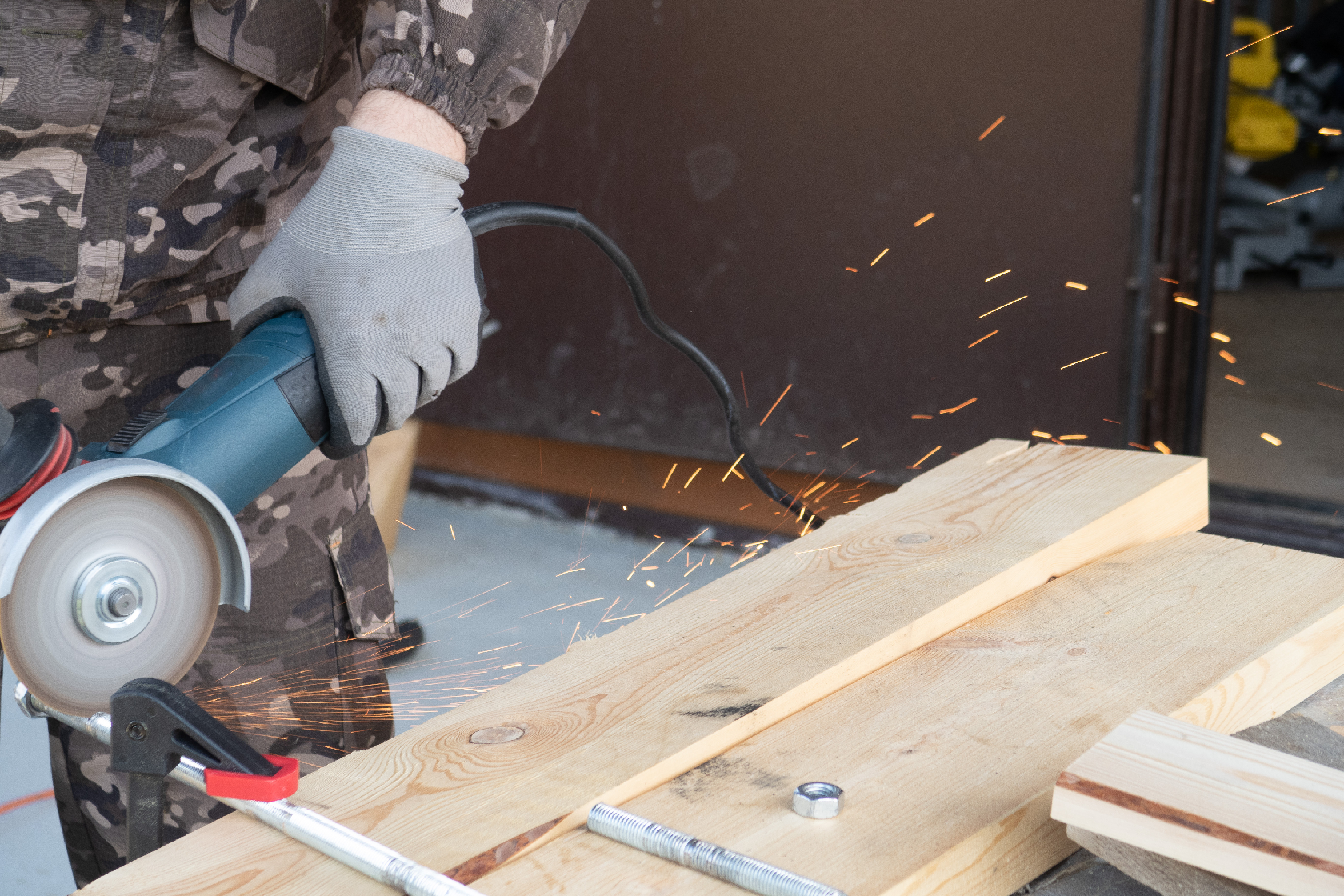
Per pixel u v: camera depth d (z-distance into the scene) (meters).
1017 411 3.12
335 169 0.92
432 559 3.14
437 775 0.73
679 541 3.19
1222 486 3.28
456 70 0.95
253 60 1.07
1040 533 1.02
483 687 2.35
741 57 3.22
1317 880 0.54
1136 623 0.91
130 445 0.83
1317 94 5.90
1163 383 2.97
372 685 1.38
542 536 3.29
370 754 0.76
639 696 0.80
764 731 0.77
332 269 0.90
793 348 3.39
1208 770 0.62
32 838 1.84
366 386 0.91
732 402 1.48
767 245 3.34
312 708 1.32
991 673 0.84
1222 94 2.82
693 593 0.96
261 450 0.88
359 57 1.24
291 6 1.09
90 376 1.13
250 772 0.68
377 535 1.39
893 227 3.15
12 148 0.98
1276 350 4.93
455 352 0.96
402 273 0.91
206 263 1.16
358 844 0.64
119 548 0.78
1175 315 2.93
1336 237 6.42
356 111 0.96
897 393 3.27
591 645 0.89
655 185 3.46
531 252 3.71
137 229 1.07
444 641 2.60
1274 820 0.57
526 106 1.03
